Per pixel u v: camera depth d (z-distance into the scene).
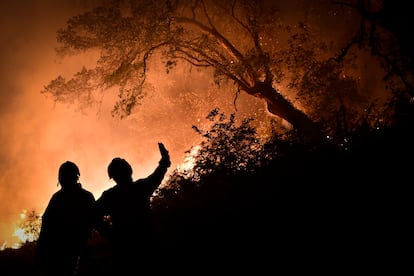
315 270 5.89
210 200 7.64
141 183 5.96
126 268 5.57
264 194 7.39
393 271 5.43
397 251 5.72
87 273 7.67
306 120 18.16
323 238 6.32
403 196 6.52
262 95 19.36
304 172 7.55
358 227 6.27
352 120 14.20
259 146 9.04
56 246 6.41
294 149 8.23
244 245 6.74
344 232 6.28
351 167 7.31
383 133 8.12
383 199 6.56
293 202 7.03
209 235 7.11
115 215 5.74
